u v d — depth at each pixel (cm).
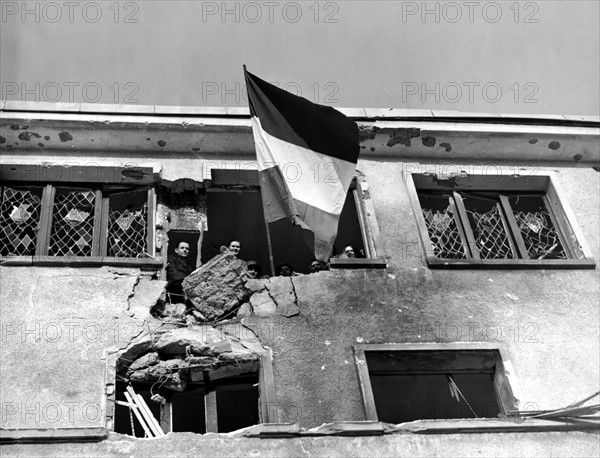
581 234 1306
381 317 1161
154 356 1105
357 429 1023
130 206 1280
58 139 1284
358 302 1173
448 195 1355
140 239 1240
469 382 1195
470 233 1303
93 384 1055
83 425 1017
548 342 1163
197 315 1155
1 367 1060
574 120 1398
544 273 1245
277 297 1168
